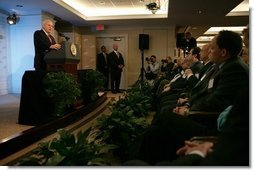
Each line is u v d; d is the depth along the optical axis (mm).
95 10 8391
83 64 9664
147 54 9523
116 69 8750
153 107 4121
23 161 1662
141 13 8375
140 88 5184
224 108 1746
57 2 6480
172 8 6867
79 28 9711
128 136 2342
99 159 1738
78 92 3822
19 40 7492
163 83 4699
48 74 3523
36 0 6195
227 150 841
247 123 853
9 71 7531
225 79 1793
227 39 1900
